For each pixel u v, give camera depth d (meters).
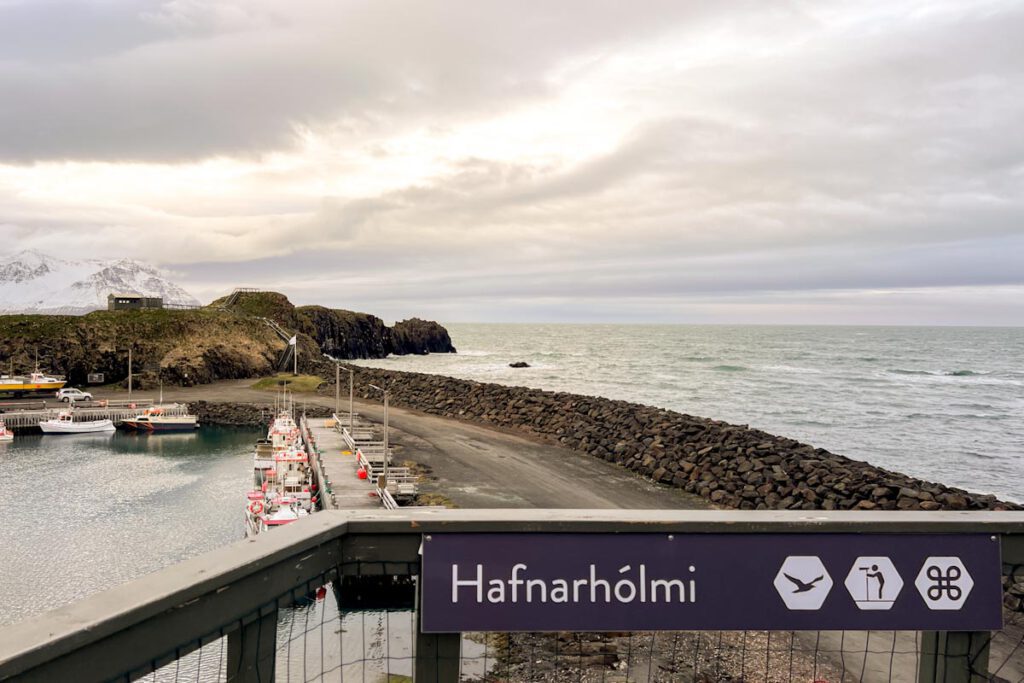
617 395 100.69
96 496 44.12
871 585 2.92
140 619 2.03
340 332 177.25
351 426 51.78
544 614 2.79
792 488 35.25
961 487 49.25
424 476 40.25
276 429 56.84
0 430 67.06
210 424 76.94
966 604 2.95
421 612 2.76
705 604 2.85
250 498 35.03
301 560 2.57
